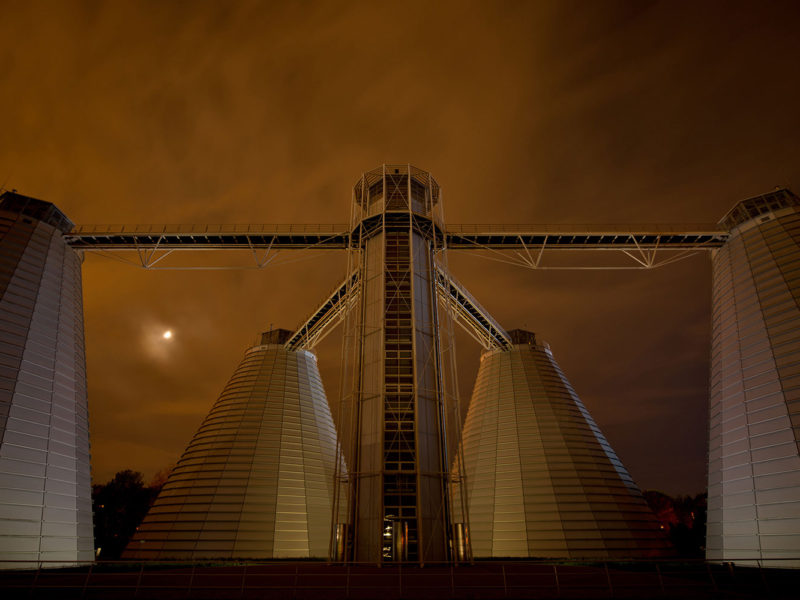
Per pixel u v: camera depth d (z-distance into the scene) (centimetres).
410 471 2922
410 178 3872
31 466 3027
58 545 2975
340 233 4147
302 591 1891
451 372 3344
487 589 1906
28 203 4125
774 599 1753
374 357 3372
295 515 4444
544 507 4462
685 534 5934
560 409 5241
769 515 2850
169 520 4303
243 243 4331
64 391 3547
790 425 2962
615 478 4838
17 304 3506
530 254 4309
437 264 4303
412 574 2406
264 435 4878
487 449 5156
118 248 4366
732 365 3616
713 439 3675
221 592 1872
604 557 4103
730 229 4222
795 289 3428
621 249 4350
